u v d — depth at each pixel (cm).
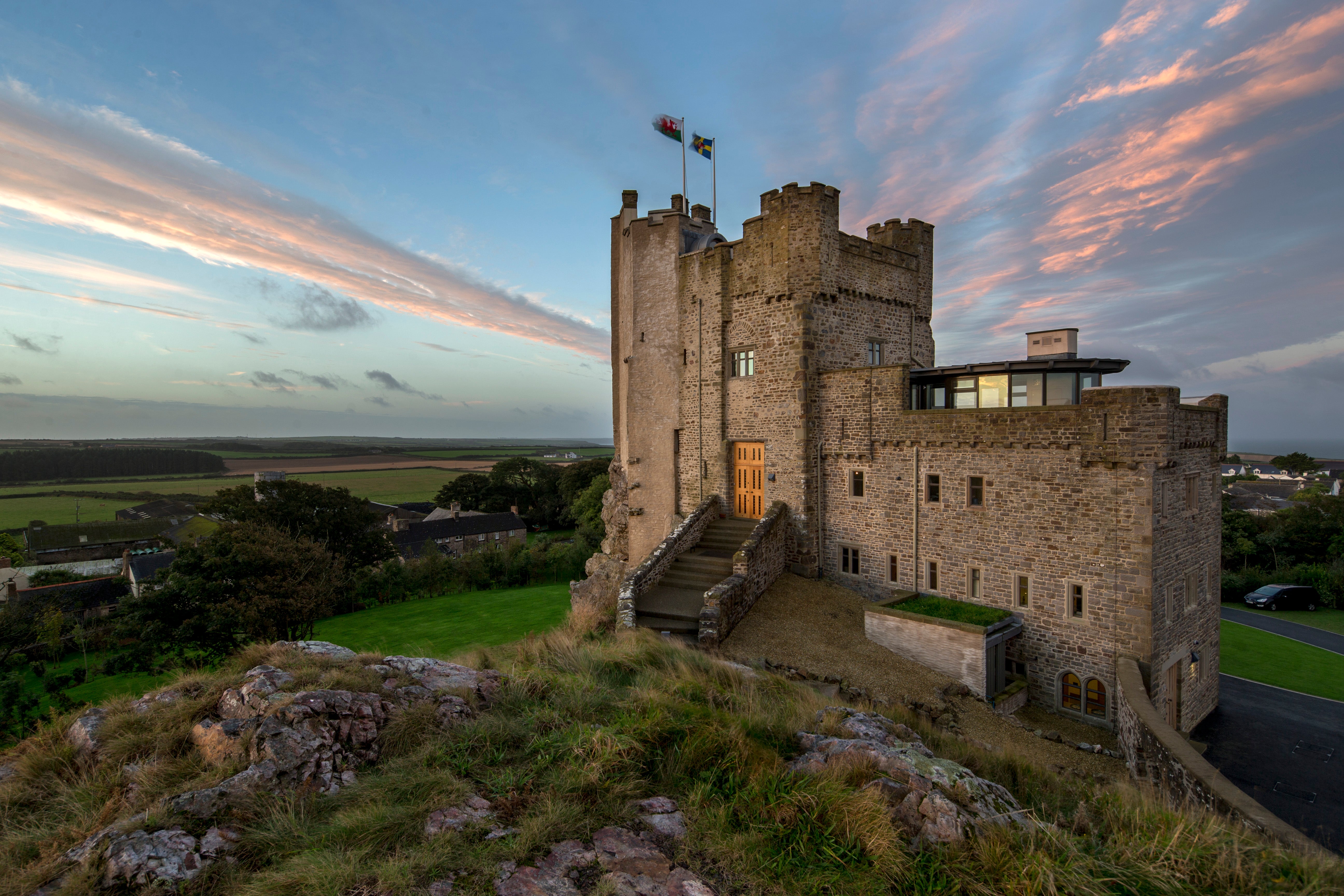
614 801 684
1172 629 1745
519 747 796
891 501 2191
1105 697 1689
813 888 580
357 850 571
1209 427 1939
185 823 585
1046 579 1803
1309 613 4062
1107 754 1476
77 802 671
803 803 686
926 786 735
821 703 1275
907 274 2731
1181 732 1855
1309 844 858
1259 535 5253
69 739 798
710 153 3173
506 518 9138
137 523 9056
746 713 985
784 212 2389
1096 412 1691
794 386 2395
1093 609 1712
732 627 1994
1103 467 1688
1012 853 630
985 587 1938
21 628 3497
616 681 1152
